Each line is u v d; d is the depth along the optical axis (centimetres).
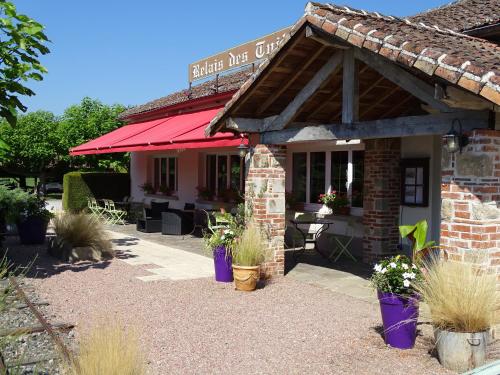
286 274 1213
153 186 2531
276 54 948
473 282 625
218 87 1923
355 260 1381
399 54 705
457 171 724
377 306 939
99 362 484
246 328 809
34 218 1634
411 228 750
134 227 2216
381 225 1316
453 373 620
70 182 2717
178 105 2125
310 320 851
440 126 758
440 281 640
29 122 3781
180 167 2252
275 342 745
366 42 764
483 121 701
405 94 1065
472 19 1196
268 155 1159
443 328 636
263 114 1148
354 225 1430
